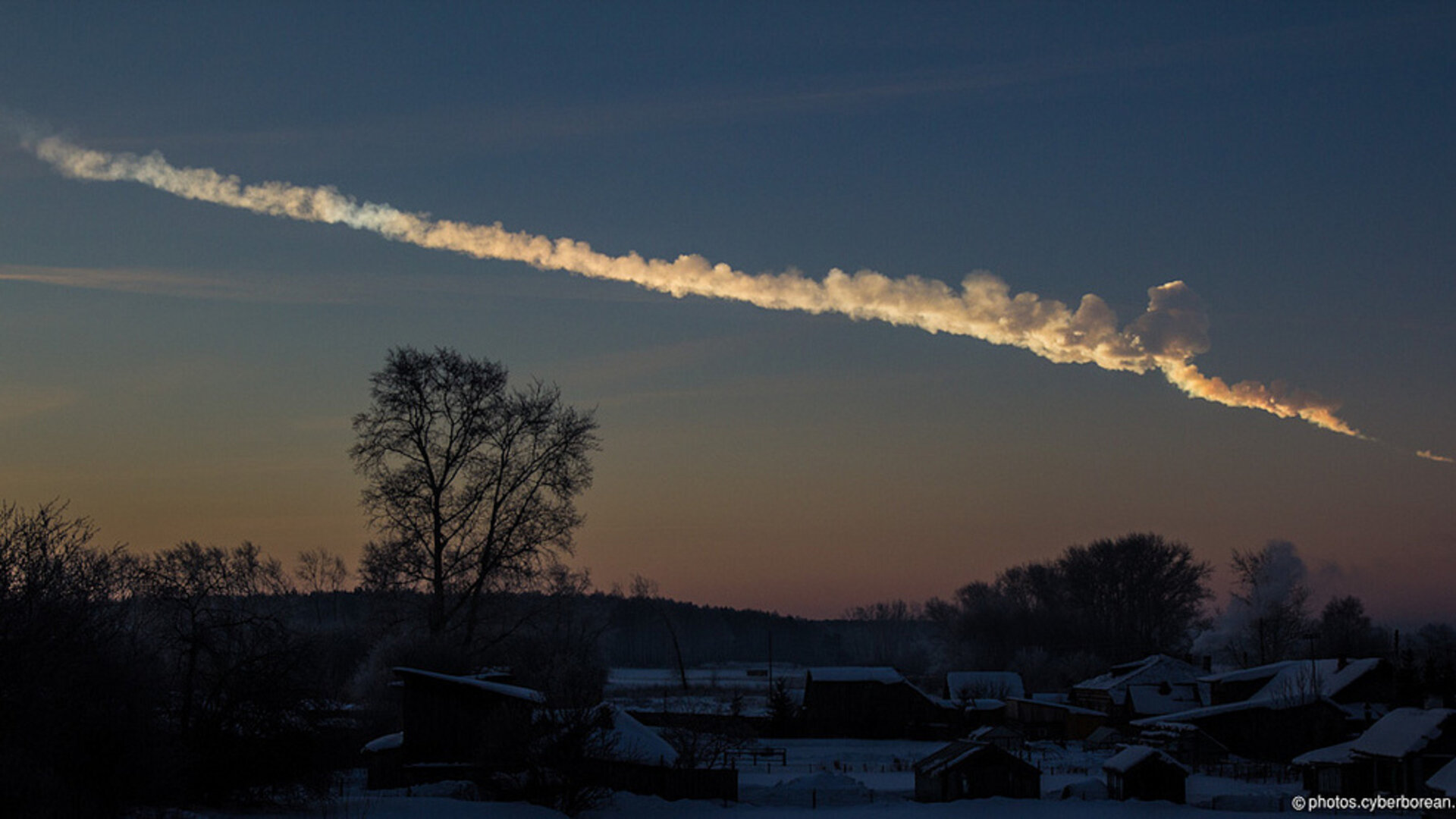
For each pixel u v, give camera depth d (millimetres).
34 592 31672
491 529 60188
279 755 40000
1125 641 156625
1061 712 107188
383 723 60031
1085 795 58812
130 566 38344
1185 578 159625
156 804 34375
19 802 28797
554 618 78750
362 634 71750
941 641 179625
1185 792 57750
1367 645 158750
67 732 31844
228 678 39969
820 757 84000
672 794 52625
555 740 47562
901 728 103250
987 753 57375
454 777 50500
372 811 41906
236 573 43781
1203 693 102500
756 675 193250
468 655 59656
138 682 34219
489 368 61188
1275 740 83562
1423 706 87625
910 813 53000
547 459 61125
